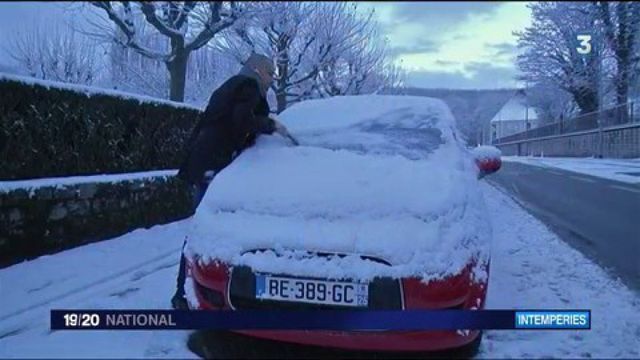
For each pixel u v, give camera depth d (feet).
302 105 17.15
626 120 87.20
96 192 22.72
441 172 12.85
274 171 13.00
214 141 14.28
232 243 11.15
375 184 12.05
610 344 12.25
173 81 47.09
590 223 29.12
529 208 35.53
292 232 10.98
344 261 10.48
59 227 20.83
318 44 64.80
